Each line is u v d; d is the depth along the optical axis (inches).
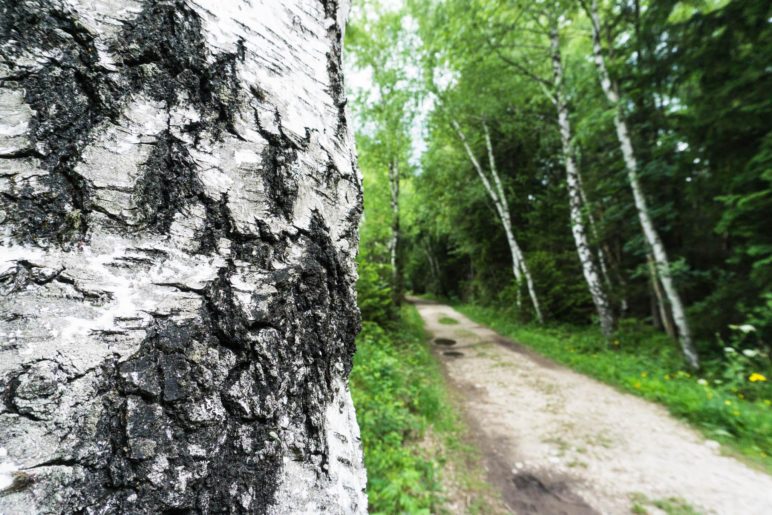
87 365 17.6
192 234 21.5
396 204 474.9
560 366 268.5
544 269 442.9
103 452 17.3
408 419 148.4
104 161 19.3
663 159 239.8
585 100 288.4
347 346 32.1
